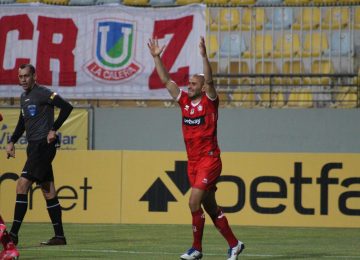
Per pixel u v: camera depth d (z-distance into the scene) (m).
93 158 46.94
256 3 61.78
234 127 54.38
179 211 46.22
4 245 27.14
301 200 45.62
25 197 33.06
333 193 45.44
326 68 59.59
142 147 54.78
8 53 57.16
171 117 54.69
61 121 32.78
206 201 28.66
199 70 56.41
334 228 44.91
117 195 46.72
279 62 59.91
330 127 53.84
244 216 45.91
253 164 45.91
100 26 56.97
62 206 46.94
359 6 59.28
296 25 59.81
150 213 46.47
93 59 56.97
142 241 36.69
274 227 45.12
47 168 33.41
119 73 56.81
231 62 60.09
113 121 54.97
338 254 32.19
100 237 38.47
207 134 28.09
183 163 46.34
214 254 31.66
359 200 45.22
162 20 56.59
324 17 59.69
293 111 54.03
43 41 57.16
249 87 59.66
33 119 33.03
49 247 33.53
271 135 54.19
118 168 46.75
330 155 45.53
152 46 29.27
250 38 59.94
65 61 57.06
